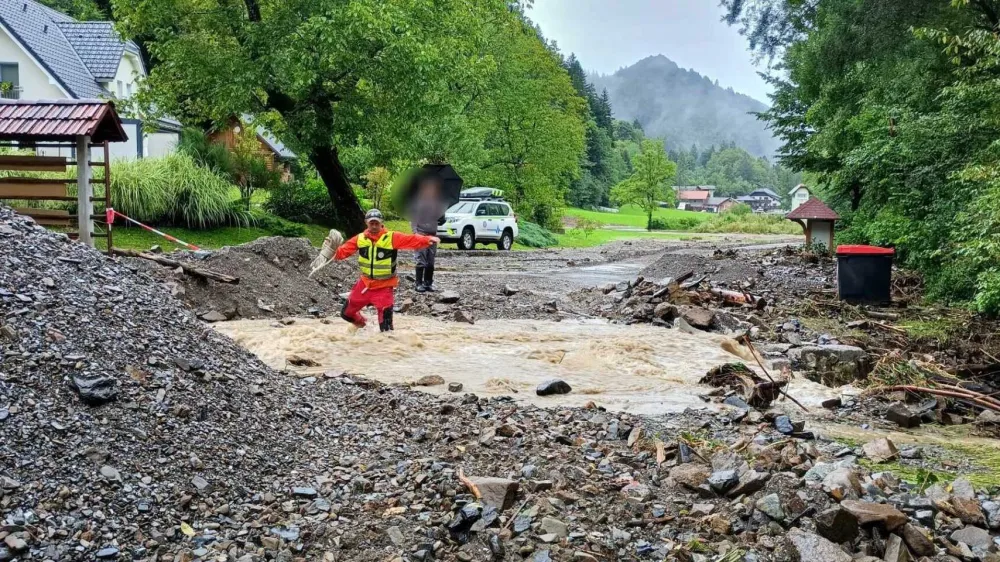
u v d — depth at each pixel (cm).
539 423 675
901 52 2114
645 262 2819
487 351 1078
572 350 1109
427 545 436
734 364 926
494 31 4247
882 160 2006
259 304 1266
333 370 912
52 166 1459
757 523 468
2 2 3684
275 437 564
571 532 457
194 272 1227
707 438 672
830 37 2356
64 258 652
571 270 2405
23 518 405
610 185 12362
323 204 3080
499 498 485
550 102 5341
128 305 632
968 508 504
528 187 4691
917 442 735
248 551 426
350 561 426
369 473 531
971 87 1520
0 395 469
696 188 19788
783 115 3275
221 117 2611
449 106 2833
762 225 7819
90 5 5022
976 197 1450
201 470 488
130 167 2344
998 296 1217
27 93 3550
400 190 1540
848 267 1628
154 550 415
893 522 446
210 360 629
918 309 1576
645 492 516
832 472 518
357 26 2302
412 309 1386
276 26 2388
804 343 1230
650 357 1081
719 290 1606
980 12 1948
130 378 539
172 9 2462
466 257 2803
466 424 657
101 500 434
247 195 2883
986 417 833
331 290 1434
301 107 2592
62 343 536
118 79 4188
